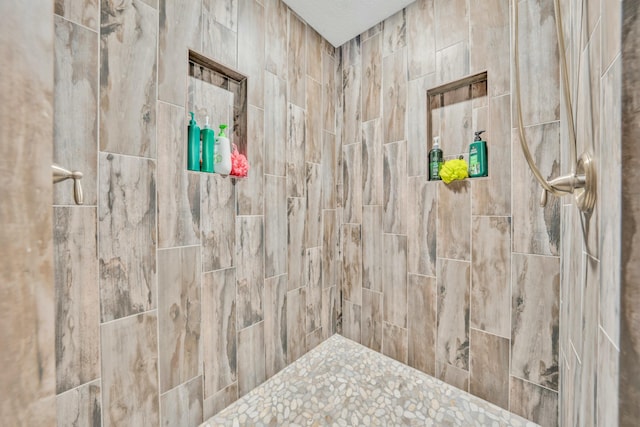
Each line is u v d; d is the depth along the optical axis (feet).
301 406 4.29
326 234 6.03
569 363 2.96
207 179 3.89
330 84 6.10
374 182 5.64
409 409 4.23
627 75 1.08
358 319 5.96
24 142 0.65
